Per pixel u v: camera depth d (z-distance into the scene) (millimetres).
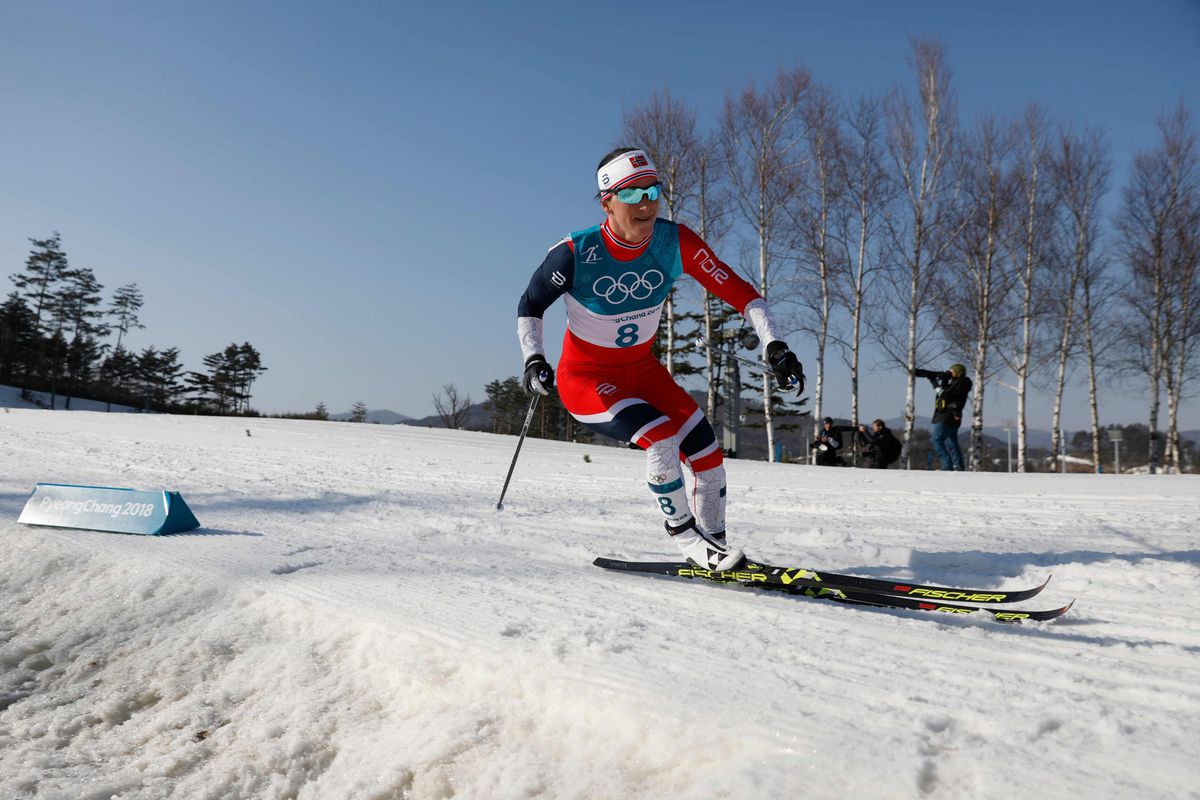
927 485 6566
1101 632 2178
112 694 2506
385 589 2822
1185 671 1777
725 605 2541
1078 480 6953
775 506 5227
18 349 57531
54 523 4434
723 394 15414
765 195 19156
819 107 18859
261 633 2682
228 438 12125
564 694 1831
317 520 4777
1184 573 2723
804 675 1827
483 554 3600
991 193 18625
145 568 3398
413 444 11914
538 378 2768
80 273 61938
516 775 1677
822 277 18859
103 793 1906
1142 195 20031
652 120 19422
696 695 1714
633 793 1553
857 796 1355
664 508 2912
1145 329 20125
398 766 1812
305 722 2107
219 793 1893
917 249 18625
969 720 1542
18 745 2236
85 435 11617
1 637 3111
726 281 3021
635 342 3053
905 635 2156
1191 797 1221
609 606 2537
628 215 2744
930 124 18656
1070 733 1465
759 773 1450
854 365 18891
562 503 5516
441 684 2068
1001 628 2244
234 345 68688
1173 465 20078
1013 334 19750
